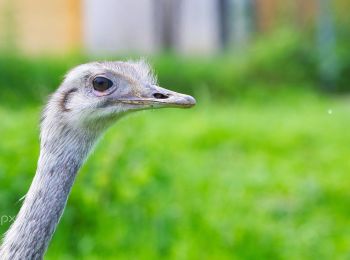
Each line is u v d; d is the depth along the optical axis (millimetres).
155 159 12328
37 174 6473
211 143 18625
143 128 13211
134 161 11602
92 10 31547
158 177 12109
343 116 22594
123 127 11984
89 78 6777
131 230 10961
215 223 11719
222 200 13117
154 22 34312
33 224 6270
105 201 11000
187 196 12867
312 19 33031
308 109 25281
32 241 6242
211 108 24078
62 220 10656
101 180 10953
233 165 16203
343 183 14883
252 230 11742
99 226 10828
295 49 31156
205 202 12773
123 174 11227
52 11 30500
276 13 35031
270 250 11336
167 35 34969
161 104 6871
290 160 17062
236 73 30172
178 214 11617
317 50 31422
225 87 28766
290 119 22141
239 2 36406
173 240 11125
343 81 31172
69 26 30844
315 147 18469
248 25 36312
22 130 11734
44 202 6336
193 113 22422
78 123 6586
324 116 22734
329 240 11977
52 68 25266
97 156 11164
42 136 6605
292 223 12555
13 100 20391
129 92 6859
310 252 11422
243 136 19047
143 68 7055
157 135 16281
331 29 32000
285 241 11609
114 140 11445
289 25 33125
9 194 10453
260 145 18641
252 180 14898
